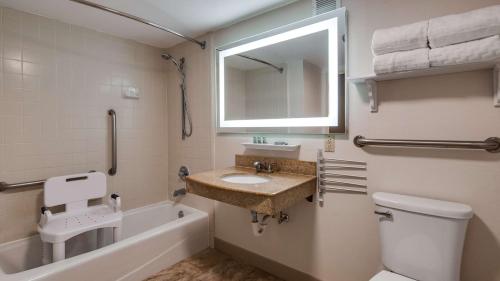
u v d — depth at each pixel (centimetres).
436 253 119
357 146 156
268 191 139
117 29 228
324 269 173
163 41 258
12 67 187
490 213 120
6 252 180
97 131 232
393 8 141
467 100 123
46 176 204
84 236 207
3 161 184
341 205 164
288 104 186
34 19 196
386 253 134
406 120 139
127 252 180
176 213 265
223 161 229
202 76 243
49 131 205
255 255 209
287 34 184
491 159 119
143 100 264
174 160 275
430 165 134
